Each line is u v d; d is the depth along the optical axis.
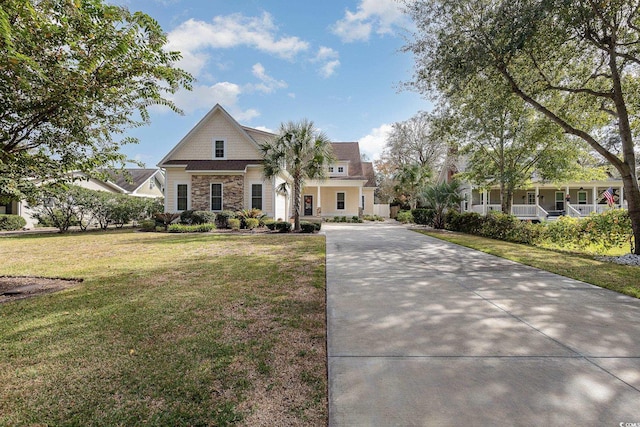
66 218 16.22
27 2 3.15
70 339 3.09
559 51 8.24
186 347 2.92
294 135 15.07
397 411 2.01
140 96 4.55
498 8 7.50
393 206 35.91
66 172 4.86
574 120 10.73
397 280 5.54
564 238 9.77
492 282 5.40
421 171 27.53
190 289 4.92
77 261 7.46
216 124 18.67
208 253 8.63
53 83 3.63
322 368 2.57
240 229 16.31
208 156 18.62
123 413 2.01
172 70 4.39
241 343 3.01
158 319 3.63
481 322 3.55
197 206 17.78
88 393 2.22
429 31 8.93
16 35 3.34
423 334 3.23
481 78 9.32
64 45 3.89
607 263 7.14
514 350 2.86
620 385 2.30
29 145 4.48
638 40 7.59
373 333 3.25
